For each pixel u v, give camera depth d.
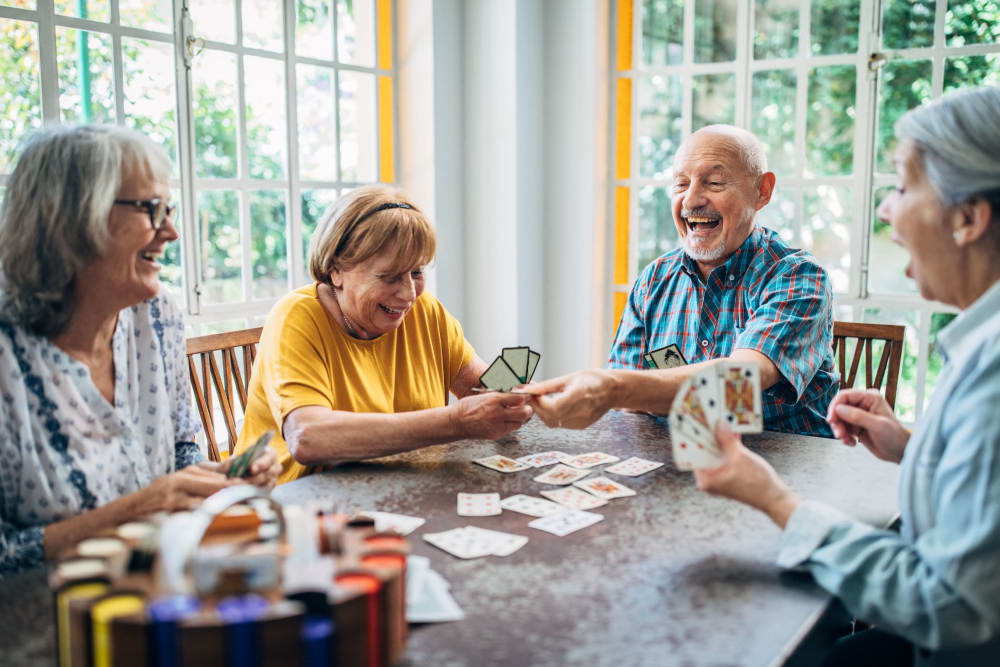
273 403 1.74
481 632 0.99
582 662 0.92
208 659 0.73
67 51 2.59
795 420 2.08
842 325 2.52
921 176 1.14
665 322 2.32
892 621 1.04
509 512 1.39
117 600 0.80
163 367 1.57
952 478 1.02
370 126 3.70
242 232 3.21
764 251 2.15
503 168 3.82
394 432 1.65
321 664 0.78
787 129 3.55
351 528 1.07
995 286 1.11
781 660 0.93
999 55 3.12
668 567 1.18
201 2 2.97
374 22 3.64
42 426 1.30
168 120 2.90
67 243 1.26
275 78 3.27
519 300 3.89
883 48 3.33
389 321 1.83
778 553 1.23
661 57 3.77
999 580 0.97
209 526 1.08
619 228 3.99
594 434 1.91
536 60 3.88
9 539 1.20
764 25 3.54
